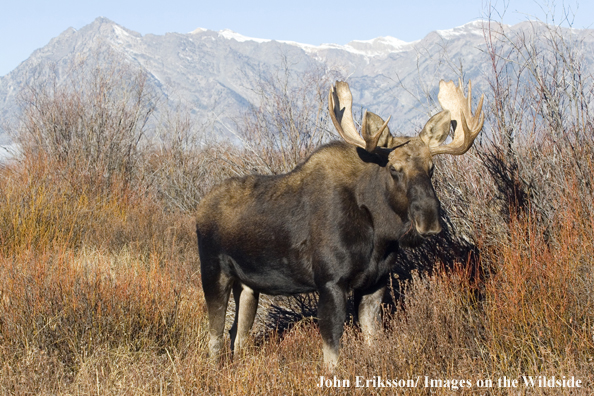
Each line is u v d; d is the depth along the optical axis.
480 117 18.39
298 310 24.56
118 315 20.44
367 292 19.14
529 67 22.92
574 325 16.28
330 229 18.19
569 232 19.03
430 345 17.08
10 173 44.94
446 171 24.78
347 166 18.66
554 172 22.34
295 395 15.23
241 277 20.77
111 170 48.78
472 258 21.58
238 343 21.27
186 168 49.75
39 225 33.56
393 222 18.02
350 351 17.84
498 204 23.17
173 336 20.88
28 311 19.69
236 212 20.55
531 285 17.73
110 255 31.55
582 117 22.23
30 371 16.52
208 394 15.70
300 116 33.31
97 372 16.31
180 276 27.47
